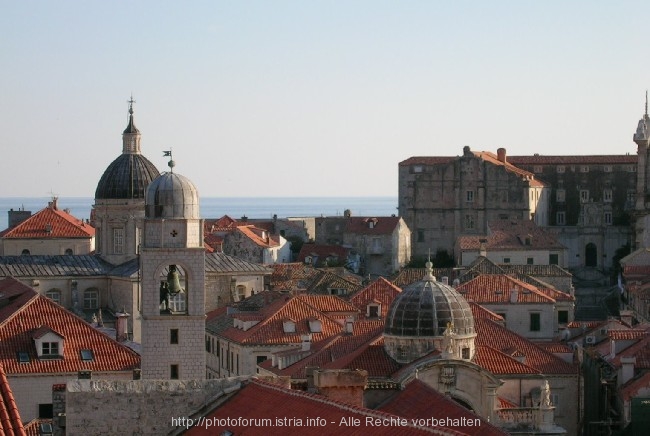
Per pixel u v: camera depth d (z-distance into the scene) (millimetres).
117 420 113812
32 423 144125
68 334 183375
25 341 181625
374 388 121125
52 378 177875
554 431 165375
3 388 70062
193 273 162125
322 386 112562
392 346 182500
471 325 186375
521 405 192125
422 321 182125
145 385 114312
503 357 196125
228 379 115625
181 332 162000
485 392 167500
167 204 161750
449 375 167500
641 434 186000
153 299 161750
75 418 113500
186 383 114500
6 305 198875
